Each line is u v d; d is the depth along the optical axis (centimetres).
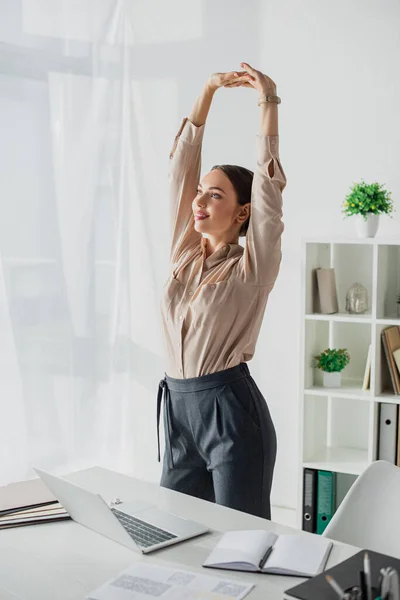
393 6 344
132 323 425
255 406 253
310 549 174
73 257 386
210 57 392
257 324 261
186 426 258
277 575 166
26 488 223
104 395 409
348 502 209
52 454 378
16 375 359
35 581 165
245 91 386
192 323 253
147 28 407
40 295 369
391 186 351
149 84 410
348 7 354
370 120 354
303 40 366
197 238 279
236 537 181
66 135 380
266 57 376
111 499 213
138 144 415
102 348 407
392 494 205
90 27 390
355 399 361
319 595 146
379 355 327
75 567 171
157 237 416
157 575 165
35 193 365
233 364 254
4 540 187
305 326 332
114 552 179
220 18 388
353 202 321
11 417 358
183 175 278
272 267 255
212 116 394
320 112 364
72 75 382
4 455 355
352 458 346
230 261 260
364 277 355
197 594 156
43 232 370
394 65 346
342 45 357
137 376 428
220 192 263
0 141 349
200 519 199
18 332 359
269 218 248
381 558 162
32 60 361
